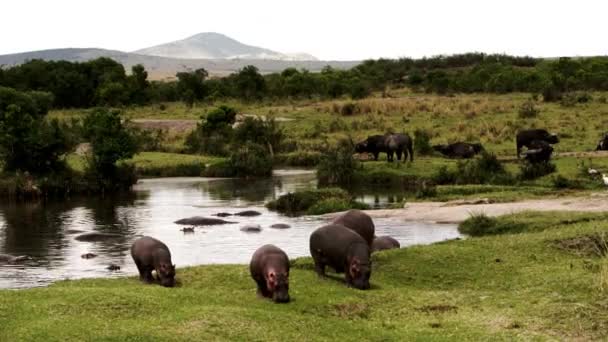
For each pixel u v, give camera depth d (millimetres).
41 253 22234
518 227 21469
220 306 12266
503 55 103312
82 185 35188
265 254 13359
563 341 10953
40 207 31625
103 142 35781
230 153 45094
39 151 35500
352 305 12891
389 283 14836
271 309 12469
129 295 12625
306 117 57250
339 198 29828
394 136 38469
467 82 72000
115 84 73250
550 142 37594
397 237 22656
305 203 29672
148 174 42062
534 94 61875
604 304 12188
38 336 10633
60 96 73500
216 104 70812
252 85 75375
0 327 11203
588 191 27234
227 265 16641
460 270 15453
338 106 58188
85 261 21109
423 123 51219
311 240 15141
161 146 48719
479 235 22047
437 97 67062
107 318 11516
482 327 11680
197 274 15742
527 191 28109
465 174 32469
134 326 11070
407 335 11352
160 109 69125
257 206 30984
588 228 17781
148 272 15703
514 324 11695
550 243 16750
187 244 23047
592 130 44188
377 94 74875
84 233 25031
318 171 37125
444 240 19891
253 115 58688
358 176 36281
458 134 46031
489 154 33500
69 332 10766
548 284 13781
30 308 11930
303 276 14953
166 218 28344
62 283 15656
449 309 12789
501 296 13398
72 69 79188
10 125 35562
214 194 34688
